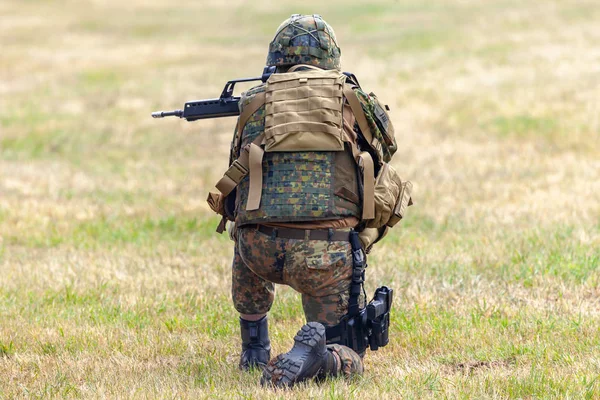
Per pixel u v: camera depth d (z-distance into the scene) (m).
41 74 92.06
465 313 21.88
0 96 79.38
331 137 15.41
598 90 65.56
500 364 17.92
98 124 66.12
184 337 20.73
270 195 15.48
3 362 18.92
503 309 21.98
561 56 81.88
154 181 46.53
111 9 157.62
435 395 15.45
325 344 15.32
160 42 117.25
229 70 91.44
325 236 15.52
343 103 15.76
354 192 15.69
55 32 128.12
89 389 16.48
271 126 15.56
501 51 87.50
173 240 33.53
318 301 15.79
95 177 47.91
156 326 21.86
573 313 21.23
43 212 38.84
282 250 15.57
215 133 62.59
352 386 15.26
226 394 15.37
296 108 15.55
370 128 15.96
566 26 100.44
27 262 29.83
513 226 32.72
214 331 21.30
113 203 40.88
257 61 97.31
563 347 18.39
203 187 44.72
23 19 143.00
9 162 52.78
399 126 60.41
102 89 82.06
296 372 14.89
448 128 58.59
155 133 62.66
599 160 46.28
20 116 69.44
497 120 59.06
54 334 20.94
